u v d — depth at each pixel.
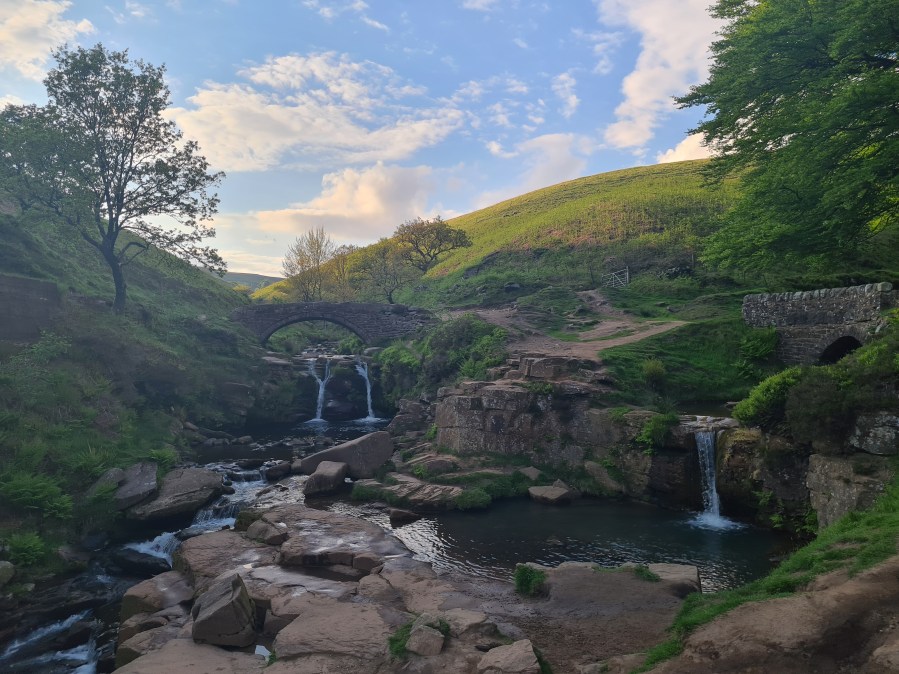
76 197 29.66
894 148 17.28
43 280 26.33
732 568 13.41
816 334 24.45
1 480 16.86
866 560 7.24
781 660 5.72
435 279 76.62
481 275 66.12
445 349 35.66
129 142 32.97
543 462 22.48
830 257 22.23
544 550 15.38
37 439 19.20
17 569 14.21
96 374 26.25
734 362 27.53
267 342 49.94
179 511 19.42
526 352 29.22
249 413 36.94
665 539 15.77
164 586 13.14
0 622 12.44
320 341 61.00
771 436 16.33
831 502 12.48
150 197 34.00
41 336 25.11
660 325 34.34
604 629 9.64
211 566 13.79
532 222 85.94
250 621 10.39
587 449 21.75
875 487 11.24
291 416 39.25
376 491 20.83
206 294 54.75
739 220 23.27
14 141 28.59
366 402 42.44
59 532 16.53
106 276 42.62
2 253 30.47
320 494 21.53
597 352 28.47
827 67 20.72
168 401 31.52
